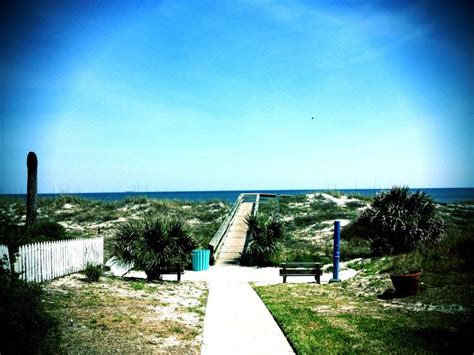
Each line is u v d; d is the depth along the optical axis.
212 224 28.67
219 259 19.20
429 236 15.52
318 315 8.63
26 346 5.38
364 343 6.74
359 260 16.61
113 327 7.08
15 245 9.31
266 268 17.36
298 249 20.33
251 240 18.95
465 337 6.78
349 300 10.36
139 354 6.04
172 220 14.39
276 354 6.37
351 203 33.78
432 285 10.22
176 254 13.49
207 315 8.77
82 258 12.05
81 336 6.47
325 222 27.05
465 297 9.04
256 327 7.84
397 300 9.82
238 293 11.58
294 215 30.22
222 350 6.50
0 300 5.54
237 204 28.86
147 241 13.23
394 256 14.83
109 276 12.19
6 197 34.62
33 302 5.94
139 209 34.75
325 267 16.52
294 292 11.58
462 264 11.41
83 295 9.05
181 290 11.67
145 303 9.16
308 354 6.25
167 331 7.25
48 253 10.20
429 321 7.88
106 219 29.86
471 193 123.00
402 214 15.91
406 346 6.54
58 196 38.12
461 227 19.98
